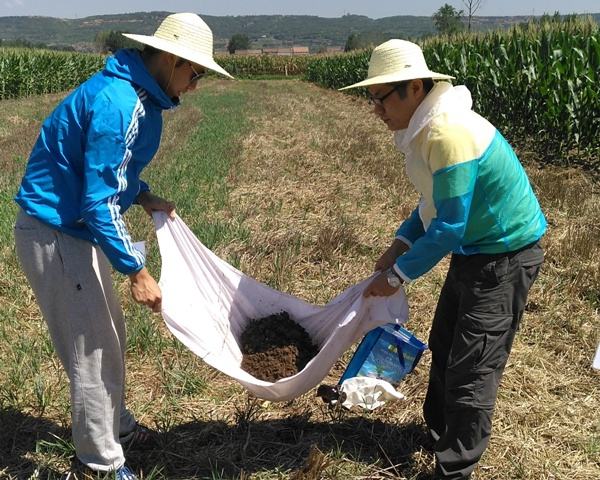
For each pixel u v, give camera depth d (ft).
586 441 10.89
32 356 13.38
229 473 10.23
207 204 25.99
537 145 37.91
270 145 41.37
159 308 9.12
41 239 8.66
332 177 30.78
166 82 8.72
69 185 8.55
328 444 10.90
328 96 92.17
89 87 8.34
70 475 9.97
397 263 8.96
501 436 11.02
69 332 9.00
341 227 21.33
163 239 10.27
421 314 15.71
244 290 11.05
